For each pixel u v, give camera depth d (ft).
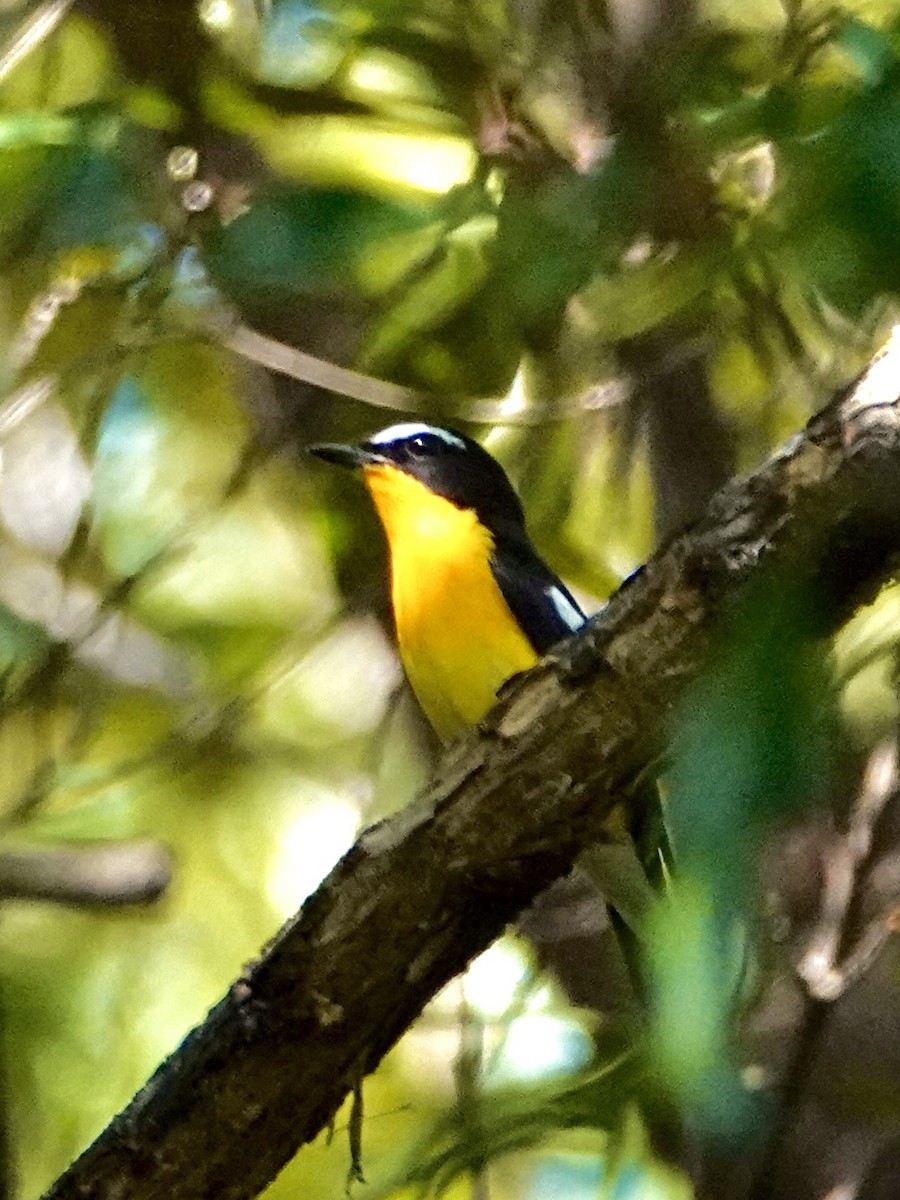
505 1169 28.84
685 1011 14.23
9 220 24.54
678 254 20.47
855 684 25.20
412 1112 30.81
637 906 22.72
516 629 28.99
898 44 14.65
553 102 24.88
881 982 26.68
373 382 27.50
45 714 32.76
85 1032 32.91
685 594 17.22
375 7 24.39
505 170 23.56
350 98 25.03
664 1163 25.84
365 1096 31.04
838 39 16.44
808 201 13.79
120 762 33.37
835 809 25.46
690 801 13.26
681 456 29.71
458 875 19.60
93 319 29.63
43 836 31.73
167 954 34.30
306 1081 20.34
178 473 35.78
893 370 16.49
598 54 24.94
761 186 20.06
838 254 13.52
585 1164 28.68
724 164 20.13
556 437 30.83
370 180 24.30
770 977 22.90
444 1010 30.50
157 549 34.06
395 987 20.12
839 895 24.70
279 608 35.99
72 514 35.45
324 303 28.12
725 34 22.15
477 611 29.01
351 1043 20.26
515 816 19.13
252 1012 20.11
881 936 23.66
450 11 24.73
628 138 19.98
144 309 26.02
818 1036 23.20
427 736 35.60
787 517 16.74
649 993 19.95
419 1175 23.22
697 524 17.42
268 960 20.18
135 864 32.09
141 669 35.19
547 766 18.76
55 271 28.19
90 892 31.68
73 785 31.04
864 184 13.01
